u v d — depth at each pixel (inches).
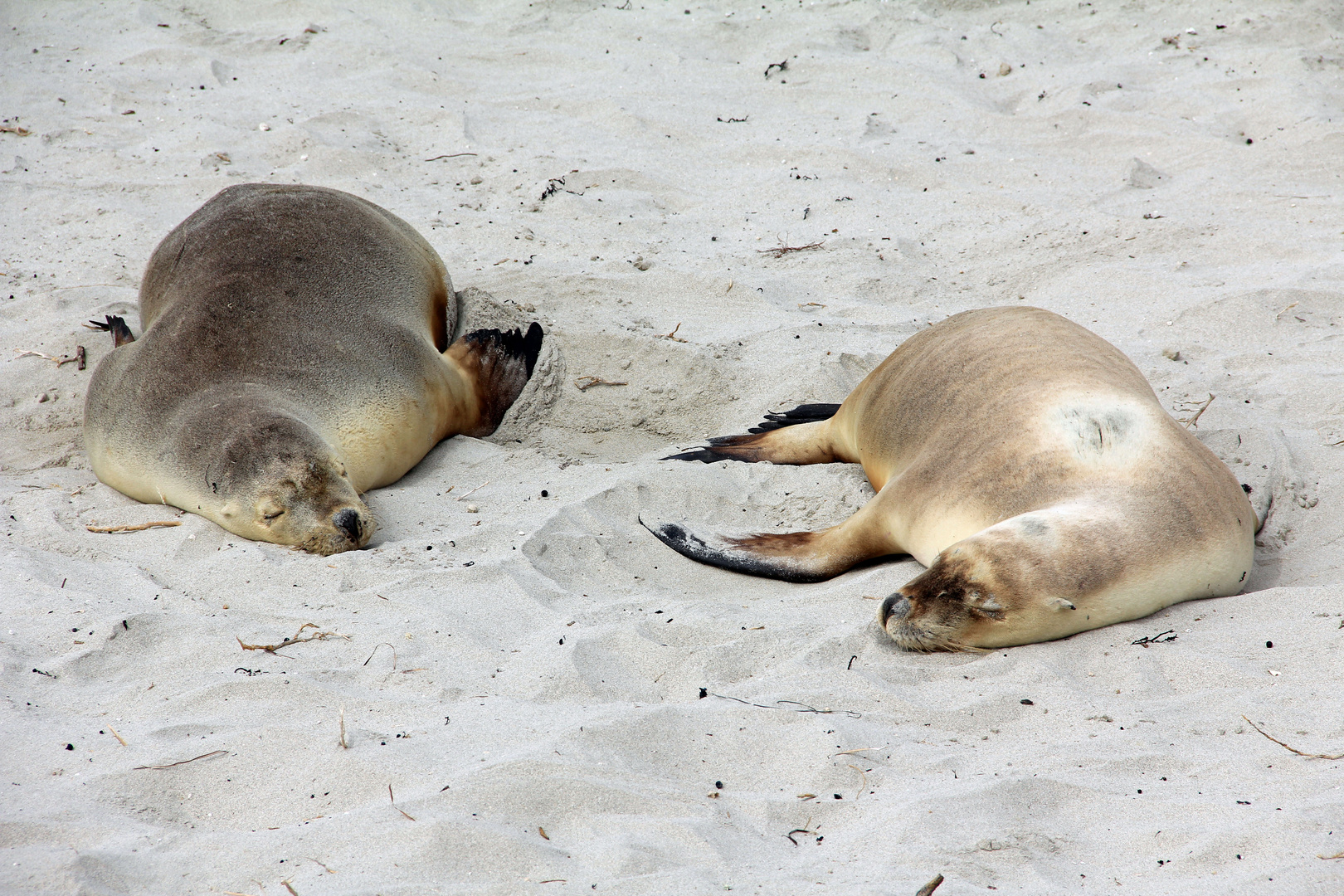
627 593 459.8
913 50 1111.0
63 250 791.1
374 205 690.2
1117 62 1064.8
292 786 314.0
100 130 971.9
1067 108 977.5
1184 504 413.7
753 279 748.6
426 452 598.5
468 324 690.2
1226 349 651.5
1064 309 713.6
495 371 649.6
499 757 320.5
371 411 562.3
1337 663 357.4
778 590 474.3
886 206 858.8
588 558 481.7
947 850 278.4
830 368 647.8
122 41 1157.7
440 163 926.4
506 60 1123.9
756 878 270.1
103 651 389.1
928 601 398.9
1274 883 254.5
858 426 564.1
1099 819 292.7
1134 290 721.0
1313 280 705.0
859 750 327.3
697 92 1048.8
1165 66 1048.8
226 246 608.4
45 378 649.6
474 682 374.0
